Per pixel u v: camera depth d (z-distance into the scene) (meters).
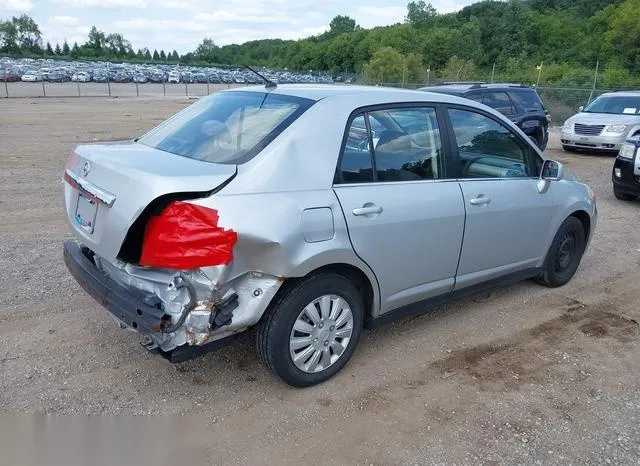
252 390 3.48
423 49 80.06
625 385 3.71
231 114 3.75
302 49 107.12
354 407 3.36
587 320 4.70
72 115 23.77
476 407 3.40
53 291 4.82
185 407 3.29
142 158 3.37
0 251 5.80
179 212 2.86
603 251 6.68
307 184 3.25
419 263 3.86
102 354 3.83
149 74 78.94
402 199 3.67
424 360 3.94
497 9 82.50
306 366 3.45
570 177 5.40
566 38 72.50
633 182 9.12
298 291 3.29
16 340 3.97
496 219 4.33
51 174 10.20
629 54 56.66
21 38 140.50
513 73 53.69
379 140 3.68
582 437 3.16
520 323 4.60
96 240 3.24
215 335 3.08
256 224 2.97
